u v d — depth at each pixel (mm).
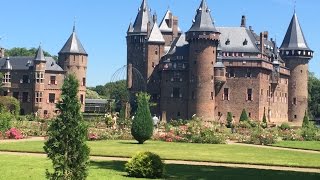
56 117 16297
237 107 110750
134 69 118812
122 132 57969
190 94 107250
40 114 110938
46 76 113125
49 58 115938
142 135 48500
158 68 115750
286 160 34312
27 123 65312
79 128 16109
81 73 116938
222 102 110750
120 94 107375
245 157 35844
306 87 130250
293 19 131125
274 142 54219
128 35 127125
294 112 129875
